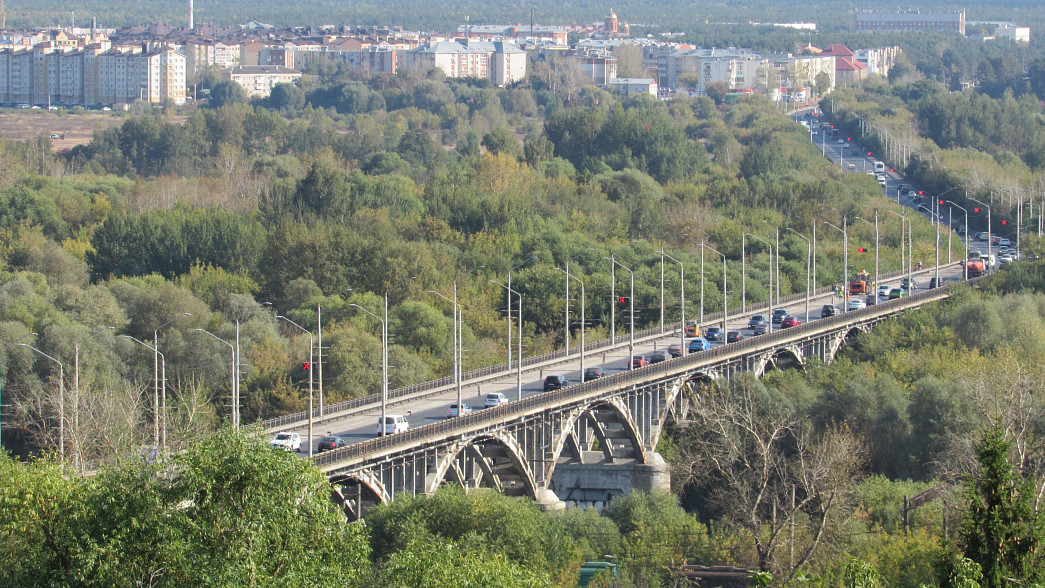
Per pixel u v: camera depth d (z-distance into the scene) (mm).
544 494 176125
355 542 95125
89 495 93625
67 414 170000
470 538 133375
